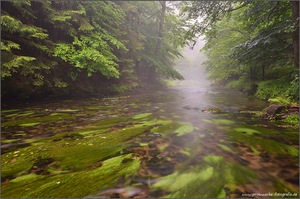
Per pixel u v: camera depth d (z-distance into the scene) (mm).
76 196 1895
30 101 8102
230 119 5312
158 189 2014
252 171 2389
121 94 12336
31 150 3090
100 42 9453
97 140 3545
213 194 1935
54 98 9031
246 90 12414
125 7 13609
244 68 14859
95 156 2838
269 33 8234
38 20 8289
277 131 4070
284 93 7199
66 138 3699
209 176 2271
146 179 2201
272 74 12359
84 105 7848
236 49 10180
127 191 1977
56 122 5000
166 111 6676
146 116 5809
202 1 9172
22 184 2119
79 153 2949
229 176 2268
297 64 7418
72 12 8383
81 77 10594
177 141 3471
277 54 9641
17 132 4098
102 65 9016
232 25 14117
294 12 7398
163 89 18391
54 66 8703
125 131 4125
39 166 2541
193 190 2000
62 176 2279
